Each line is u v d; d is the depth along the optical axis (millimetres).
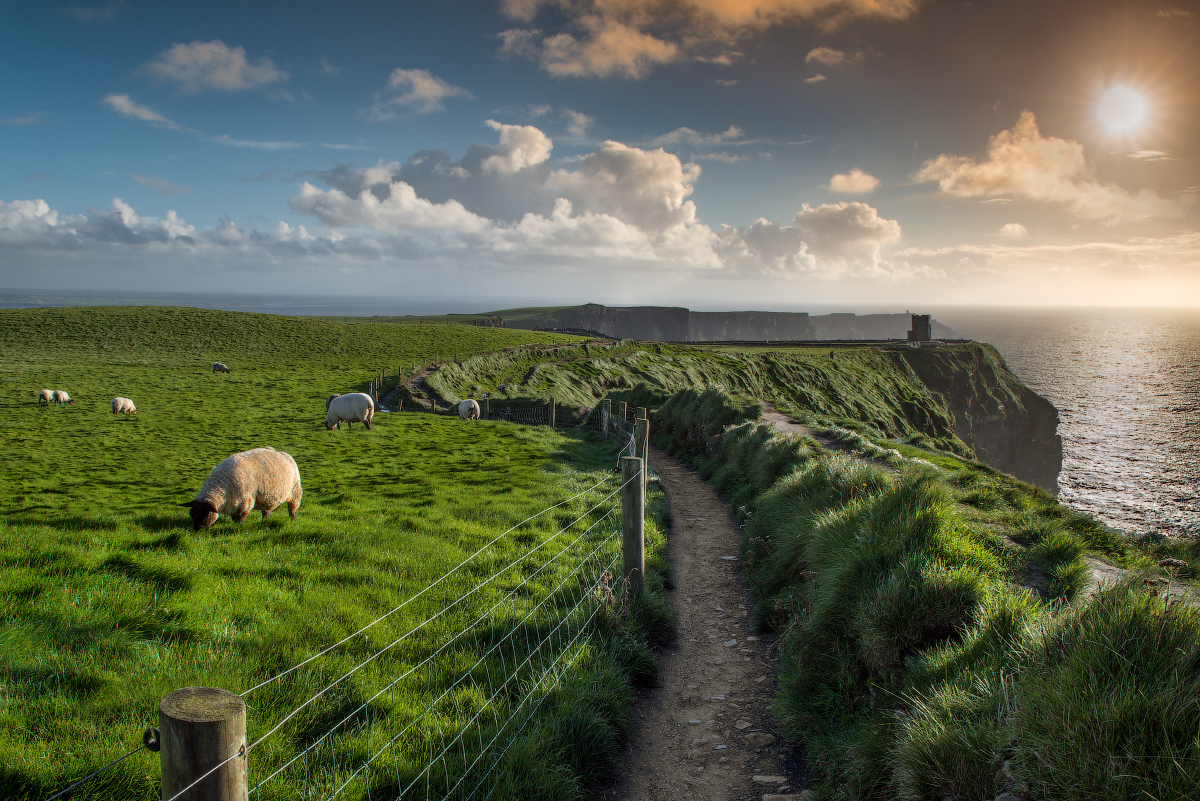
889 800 3744
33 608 5691
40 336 66500
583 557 8984
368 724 4516
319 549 8812
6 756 3639
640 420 9953
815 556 7074
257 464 10609
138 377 48562
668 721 5605
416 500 13266
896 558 5574
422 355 66625
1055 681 3246
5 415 32062
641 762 5000
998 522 8094
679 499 14625
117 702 4352
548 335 95625
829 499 8672
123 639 5316
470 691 5125
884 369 114688
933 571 5117
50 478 17984
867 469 9141
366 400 28094
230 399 39875
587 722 4879
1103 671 3135
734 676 6391
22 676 4633
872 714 4449
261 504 10914
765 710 5695
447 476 17141
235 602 6500
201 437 26391
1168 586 5789
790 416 26906
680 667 6637
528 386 51688
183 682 4688
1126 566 7438
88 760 3713
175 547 8609
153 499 14570
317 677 5055
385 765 4133
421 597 7062
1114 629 3277
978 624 4594
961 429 121125
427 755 4262
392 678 5195
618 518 11477
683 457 20656
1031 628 4020
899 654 4871
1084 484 86125
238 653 5332
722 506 13844
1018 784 3068
